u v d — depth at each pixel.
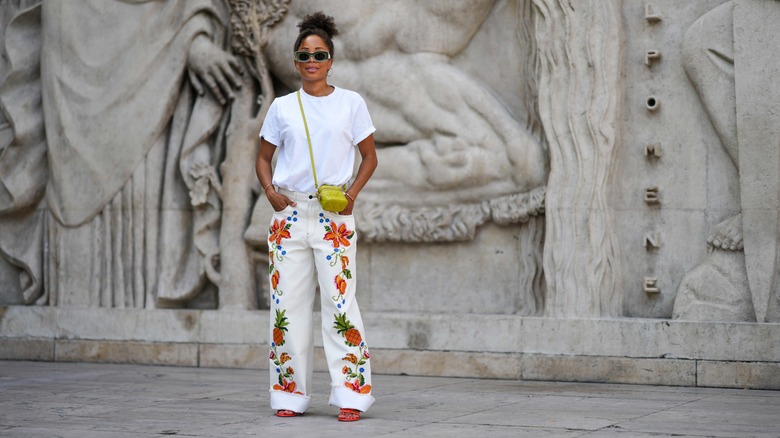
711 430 6.81
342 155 7.46
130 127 12.19
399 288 11.35
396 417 7.46
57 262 12.52
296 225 7.41
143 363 11.95
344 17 11.33
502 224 10.85
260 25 11.62
